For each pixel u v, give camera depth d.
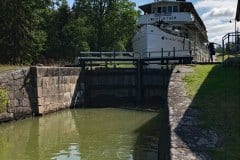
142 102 31.27
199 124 10.51
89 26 56.72
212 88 14.94
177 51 33.78
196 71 19.89
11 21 37.88
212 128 10.23
